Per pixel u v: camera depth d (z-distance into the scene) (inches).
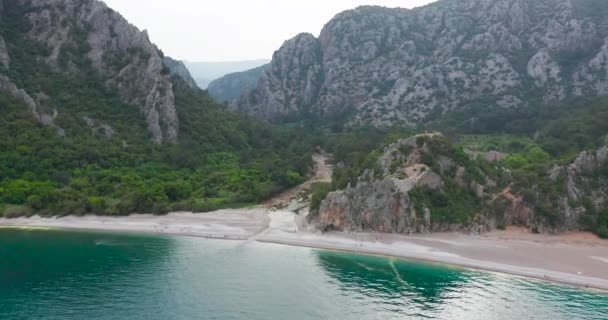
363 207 4097.0
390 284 2947.8
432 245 3683.6
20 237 3924.7
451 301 2691.9
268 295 2763.3
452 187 4192.9
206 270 3179.1
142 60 7086.6
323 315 2516.0
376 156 4488.2
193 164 6215.6
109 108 6496.1
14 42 6520.7
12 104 5595.5
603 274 3073.3
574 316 2501.2
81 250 3597.4
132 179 5324.8
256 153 7588.6
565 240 3814.0
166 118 6756.9
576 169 4242.1
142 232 4192.9
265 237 4037.9
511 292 2812.5
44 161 5108.3
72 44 6860.2
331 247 3730.3
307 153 7534.5
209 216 4768.7
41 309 2514.8
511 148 7140.8
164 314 2490.2
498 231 4033.0
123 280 2965.1
